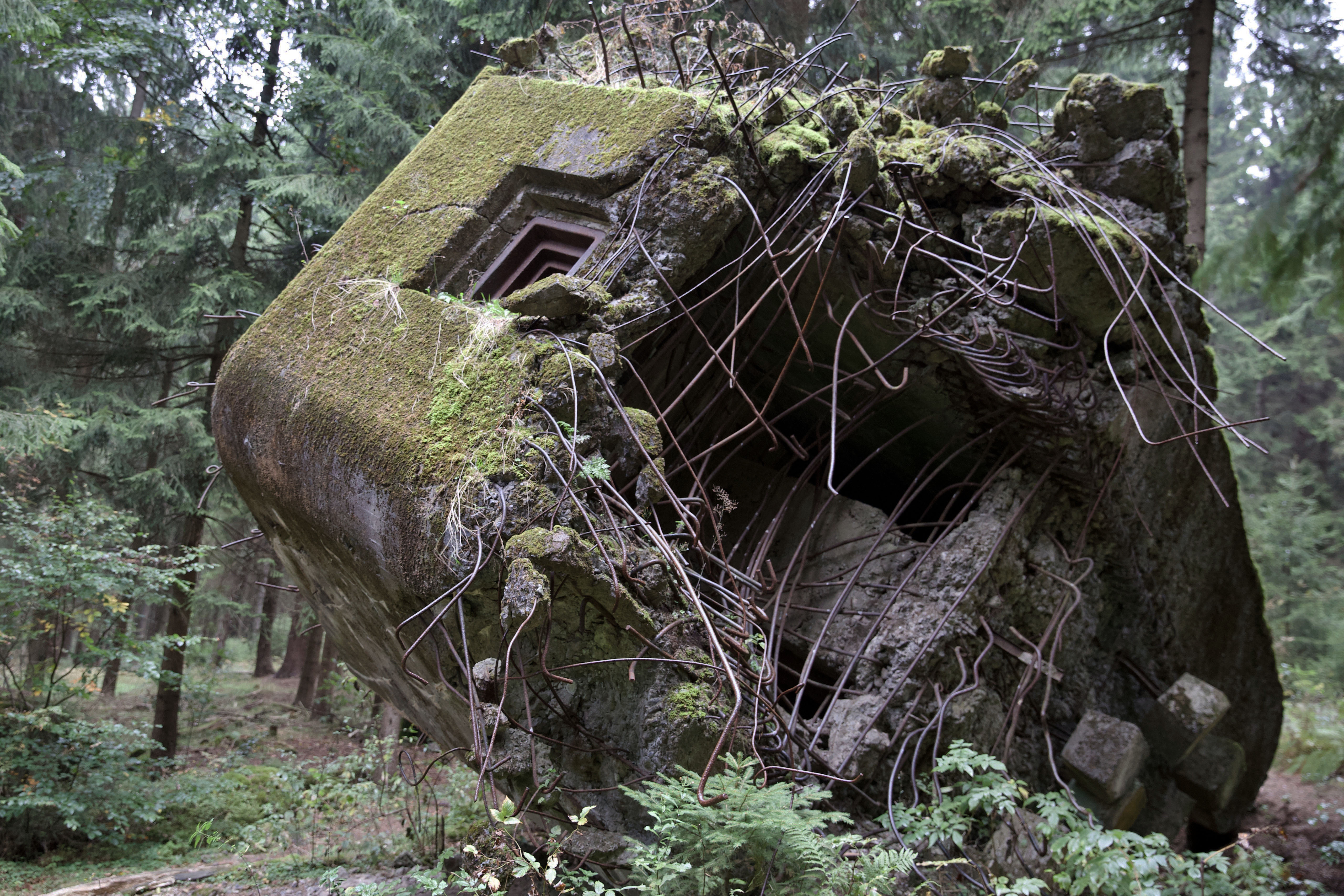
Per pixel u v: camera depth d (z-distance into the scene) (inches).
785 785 124.3
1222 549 245.4
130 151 452.4
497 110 196.1
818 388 219.5
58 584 319.9
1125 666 242.4
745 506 222.7
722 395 212.2
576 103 185.2
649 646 129.6
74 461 418.6
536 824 154.3
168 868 270.4
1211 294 325.7
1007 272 163.5
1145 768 228.7
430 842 223.3
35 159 449.1
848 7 358.0
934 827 159.8
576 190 173.9
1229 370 848.3
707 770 109.5
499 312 155.6
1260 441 871.1
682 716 126.9
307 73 425.4
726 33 221.6
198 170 430.6
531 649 133.3
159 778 378.3
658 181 166.1
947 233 179.5
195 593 434.9
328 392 157.8
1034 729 209.5
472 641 138.6
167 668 430.3
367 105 415.5
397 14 410.6
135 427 411.2
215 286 414.9
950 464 226.7
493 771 132.6
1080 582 208.5
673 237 163.6
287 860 226.7
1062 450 196.5
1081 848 151.2
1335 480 869.8
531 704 134.4
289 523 172.7
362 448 146.8
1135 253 170.4
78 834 312.5
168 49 431.2
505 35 381.4
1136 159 178.5
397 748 289.7
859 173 162.9
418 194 186.5
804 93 202.1
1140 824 226.4
